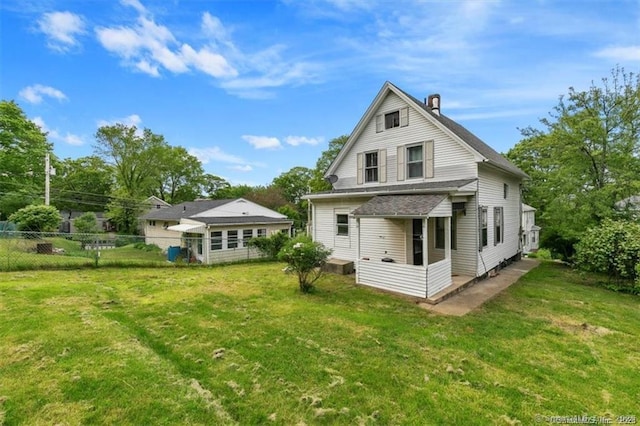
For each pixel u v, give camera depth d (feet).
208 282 30.04
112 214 101.65
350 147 42.65
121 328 16.87
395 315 20.22
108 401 10.29
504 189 40.11
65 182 114.73
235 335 16.40
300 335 16.55
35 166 79.05
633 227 28.55
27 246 43.78
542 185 45.93
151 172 111.65
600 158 40.81
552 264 43.16
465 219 31.24
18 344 14.34
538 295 25.75
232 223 57.98
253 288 27.50
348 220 37.81
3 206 73.72
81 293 23.89
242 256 59.11
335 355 14.26
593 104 41.42
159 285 28.27
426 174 34.30
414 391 11.53
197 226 55.62
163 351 14.40
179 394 10.87
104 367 12.38
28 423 9.18
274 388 11.48
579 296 25.76
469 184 28.96
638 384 12.34
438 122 32.86
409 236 33.17
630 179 38.19
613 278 30.83
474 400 11.06
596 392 11.75
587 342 16.37
